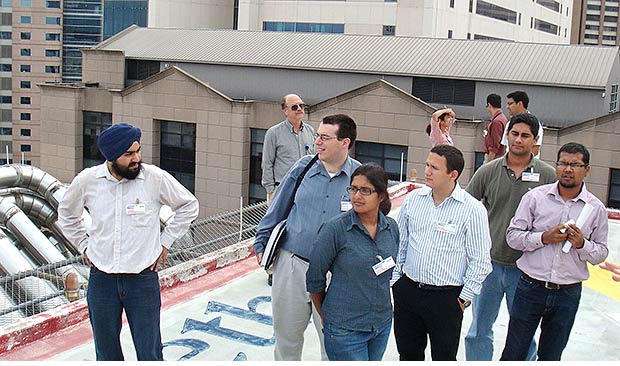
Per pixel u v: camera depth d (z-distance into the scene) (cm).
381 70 4103
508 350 531
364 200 427
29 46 7875
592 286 862
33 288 983
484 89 3903
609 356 651
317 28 6500
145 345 489
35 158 8206
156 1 7031
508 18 7788
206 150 4109
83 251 505
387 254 441
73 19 7794
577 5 18350
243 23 6644
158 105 4209
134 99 4281
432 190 493
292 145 829
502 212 566
